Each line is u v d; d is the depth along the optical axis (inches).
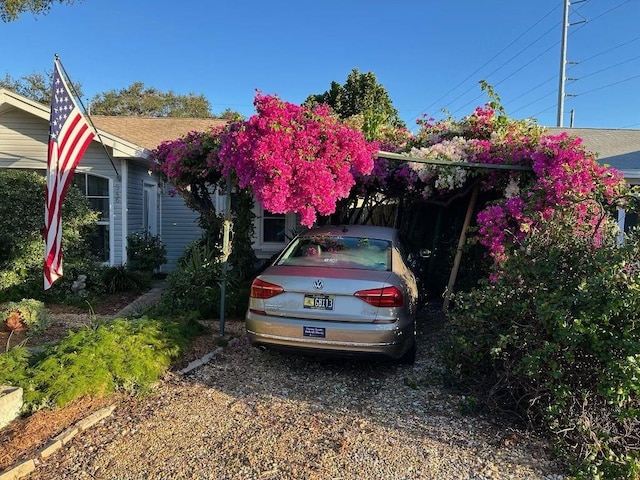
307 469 126.6
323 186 211.0
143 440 139.8
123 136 530.0
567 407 138.9
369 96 864.3
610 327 132.8
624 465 122.7
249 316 194.4
